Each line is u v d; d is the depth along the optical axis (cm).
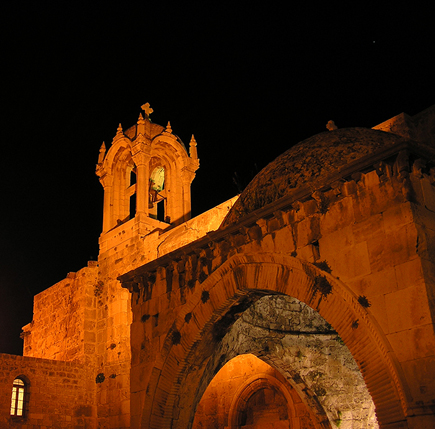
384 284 1036
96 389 2478
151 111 2928
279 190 1309
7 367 2256
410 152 1042
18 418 2233
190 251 1484
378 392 999
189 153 3036
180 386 1466
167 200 2858
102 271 2661
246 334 1683
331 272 1134
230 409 2303
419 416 924
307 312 1881
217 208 2225
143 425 1473
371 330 1027
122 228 2655
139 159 2702
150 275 1616
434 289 984
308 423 2077
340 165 1246
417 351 957
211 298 1405
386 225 1059
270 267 1263
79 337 2561
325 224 1172
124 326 2466
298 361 1819
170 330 1495
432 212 1053
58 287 2825
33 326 2934
